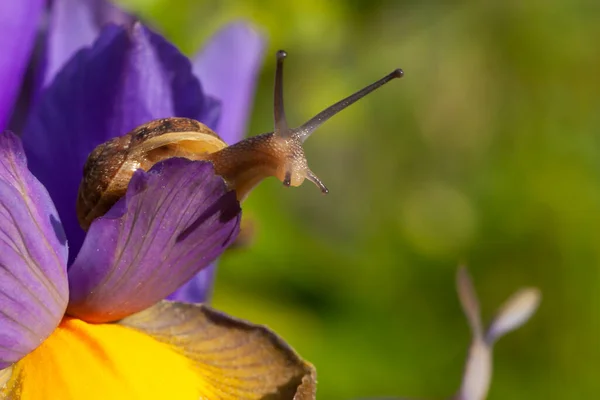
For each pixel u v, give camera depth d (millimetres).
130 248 196
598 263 488
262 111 440
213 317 204
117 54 211
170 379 198
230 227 198
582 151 525
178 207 195
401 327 470
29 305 193
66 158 210
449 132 560
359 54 502
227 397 199
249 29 233
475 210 520
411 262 493
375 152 570
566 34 538
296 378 201
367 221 570
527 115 543
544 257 497
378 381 449
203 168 193
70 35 220
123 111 211
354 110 505
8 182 191
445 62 552
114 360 197
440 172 562
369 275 481
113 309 199
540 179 515
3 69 211
